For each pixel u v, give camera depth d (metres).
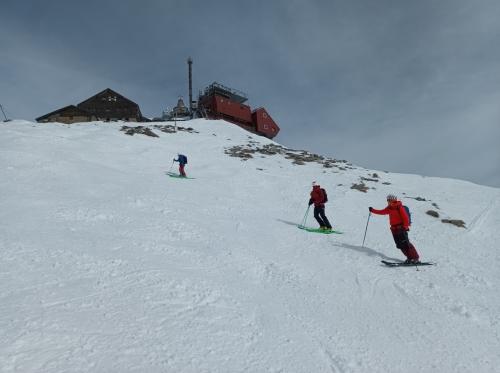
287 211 15.70
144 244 8.11
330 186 21.38
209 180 19.72
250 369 4.40
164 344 4.50
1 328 4.15
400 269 9.43
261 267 8.33
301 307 6.59
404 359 5.36
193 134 38.53
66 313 4.74
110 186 13.61
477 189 23.44
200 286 6.39
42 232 7.84
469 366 5.39
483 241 13.59
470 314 7.06
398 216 9.91
